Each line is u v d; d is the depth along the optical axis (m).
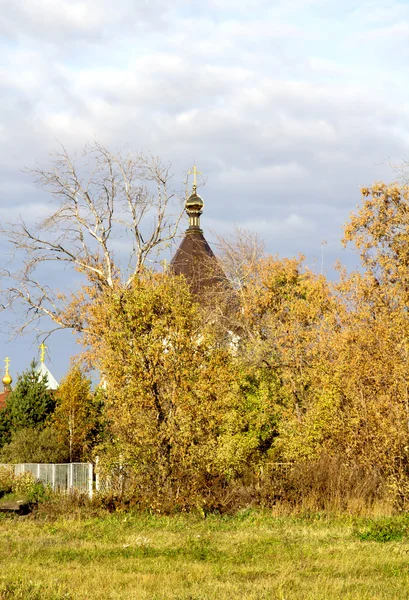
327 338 36.50
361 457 26.25
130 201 37.34
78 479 32.59
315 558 15.18
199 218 62.00
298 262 44.59
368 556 15.27
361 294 38.19
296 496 24.12
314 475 24.64
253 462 33.78
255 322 43.44
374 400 28.23
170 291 26.45
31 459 44.25
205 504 23.95
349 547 16.58
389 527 18.97
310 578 13.06
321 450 29.95
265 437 35.88
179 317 25.61
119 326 26.08
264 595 11.41
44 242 37.09
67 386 49.47
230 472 29.72
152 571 13.89
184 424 24.95
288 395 36.44
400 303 35.38
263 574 13.55
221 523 21.94
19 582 12.23
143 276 27.59
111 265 37.44
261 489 24.86
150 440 24.66
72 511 23.53
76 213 37.31
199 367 25.98
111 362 25.88
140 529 20.45
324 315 39.19
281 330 39.69
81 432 47.53
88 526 20.91
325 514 22.98
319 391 33.25
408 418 25.81
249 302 43.59
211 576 13.32
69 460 45.75
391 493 23.92
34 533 19.55
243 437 34.41
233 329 43.50
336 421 29.69
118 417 25.59
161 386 25.41
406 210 39.72
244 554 15.78
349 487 24.12
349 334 31.08
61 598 11.25
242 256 48.00
